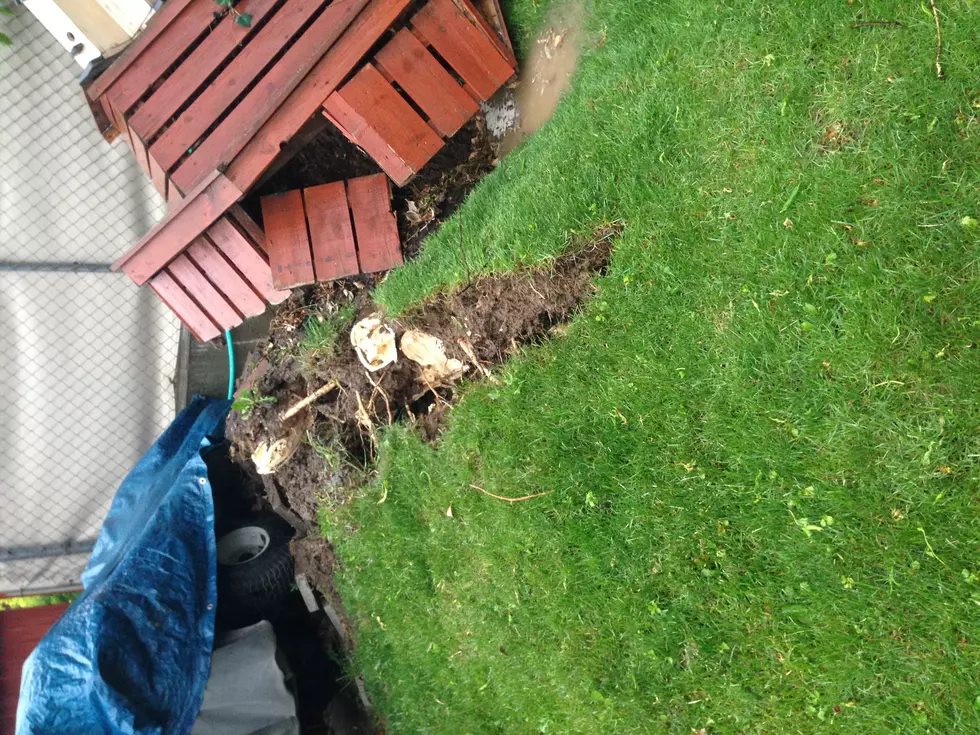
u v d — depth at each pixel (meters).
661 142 3.17
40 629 5.87
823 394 2.59
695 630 2.83
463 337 3.69
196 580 4.14
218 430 4.89
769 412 2.71
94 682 3.54
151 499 4.63
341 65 3.69
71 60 4.64
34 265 4.91
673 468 2.96
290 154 4.04
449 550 3.73
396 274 3.90
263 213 4.05
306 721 4.62
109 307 5.18
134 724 3.53
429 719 4.05
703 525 2.85
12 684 5.86
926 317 2.40
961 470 2.32
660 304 3.07
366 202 4.03
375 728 4.62
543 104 3.96
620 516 3.07
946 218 2.40
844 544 2.51
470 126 4.26
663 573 2.94
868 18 2.65
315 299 4.38
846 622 2.48
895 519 2.42
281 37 3.74
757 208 2.83
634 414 3.09
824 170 2.67
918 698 2.35
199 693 3.88
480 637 3.61
